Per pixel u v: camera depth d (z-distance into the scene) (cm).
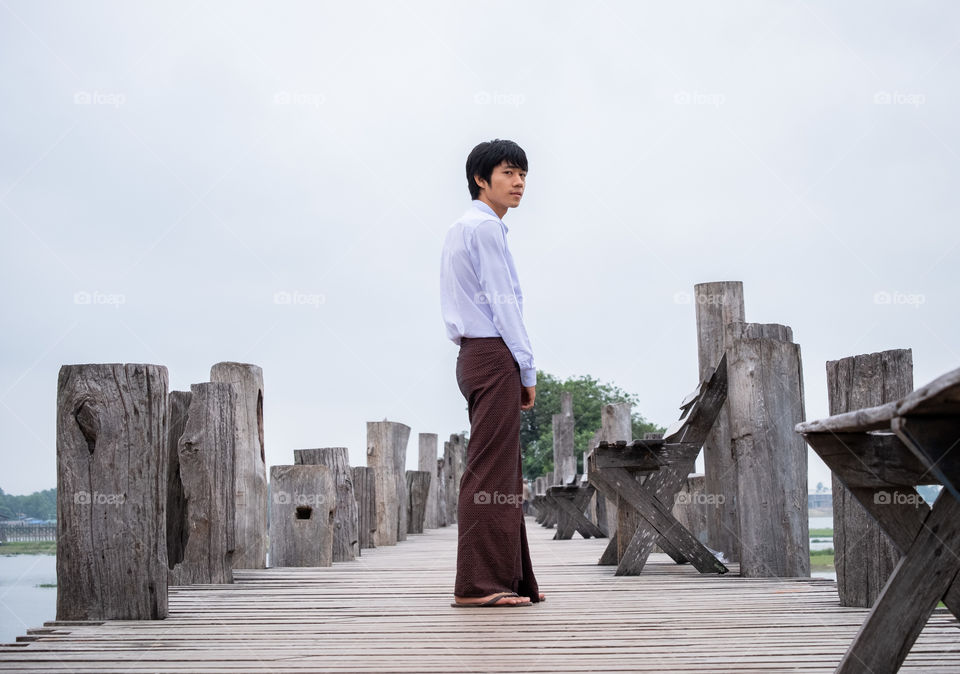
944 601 202
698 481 789
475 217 400
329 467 718
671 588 449
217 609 383
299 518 674
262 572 596
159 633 318
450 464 2034
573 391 4797
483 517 382
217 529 505
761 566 498
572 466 1633
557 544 969
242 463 630
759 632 307
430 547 974
